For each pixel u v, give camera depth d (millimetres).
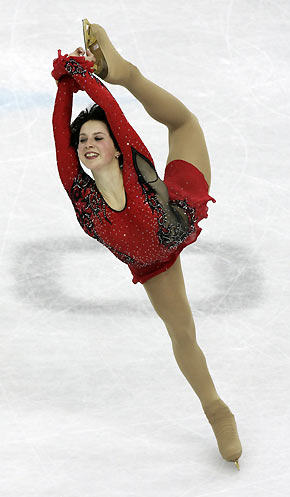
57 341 14406
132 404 12781
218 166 21031
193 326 11516
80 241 17875
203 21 29422
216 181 20297
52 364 13789
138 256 10891
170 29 28703
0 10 29828
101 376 13484
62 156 10609
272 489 10820
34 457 11539
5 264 16844
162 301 11359
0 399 12906
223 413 11531
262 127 23078
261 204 19312
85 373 13555
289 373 13477
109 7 30297
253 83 25422
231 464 11375
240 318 15016
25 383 13305
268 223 18516
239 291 15914
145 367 13719
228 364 13719
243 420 12312
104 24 28891
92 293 15891
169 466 11344
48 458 11516
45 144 21844
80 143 10414
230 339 14414
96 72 10883
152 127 22953
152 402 12836
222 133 22719
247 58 26875
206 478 11078
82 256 17266
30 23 28891
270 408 12602
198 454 11609
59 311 15258
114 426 12242
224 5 30781
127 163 10352
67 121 10539
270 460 11445
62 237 17984
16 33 28141
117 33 28219
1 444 11828
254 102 24391
